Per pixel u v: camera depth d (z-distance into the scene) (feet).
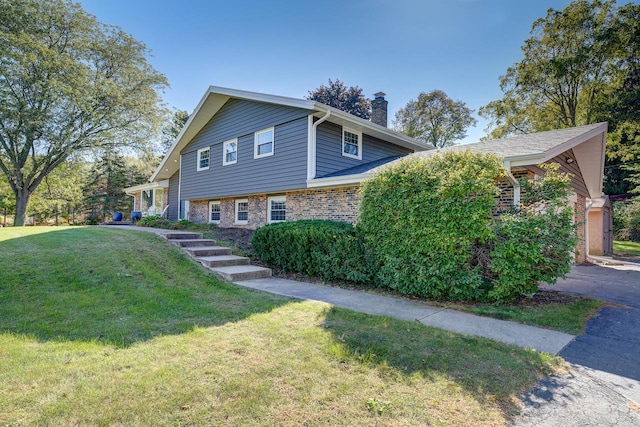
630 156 69.46
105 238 27.02
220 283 21.03
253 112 41.09
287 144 36.40
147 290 17.67
